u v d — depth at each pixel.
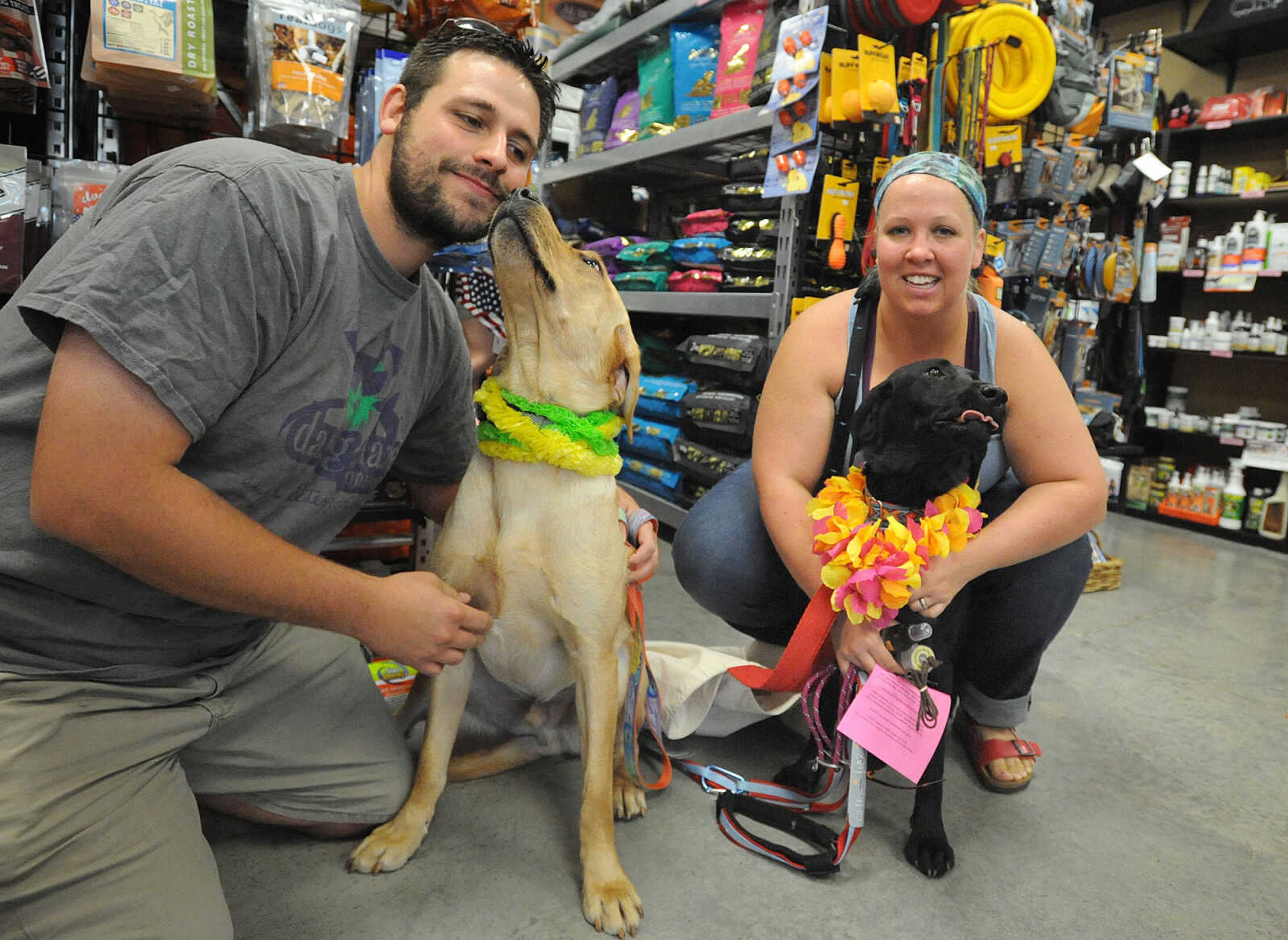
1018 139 2.93
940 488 1.38
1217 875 1.50
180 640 1.17
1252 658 2.60
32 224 1.94
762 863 1.46
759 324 3.90
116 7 1.83
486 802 1.60
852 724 1.35
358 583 1.14
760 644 2.08
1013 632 1.71
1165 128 4.71
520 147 1.26
